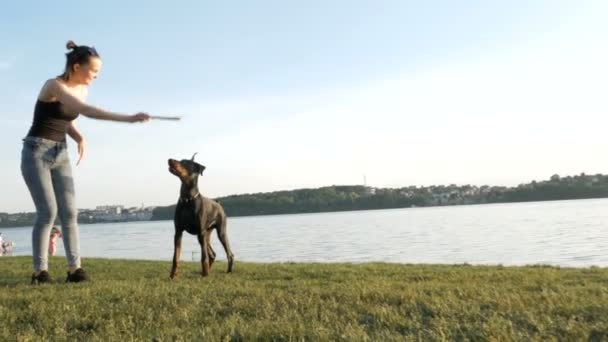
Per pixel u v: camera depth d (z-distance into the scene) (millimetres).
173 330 4555
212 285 7234
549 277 8109
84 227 186250
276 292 6293
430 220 91062
